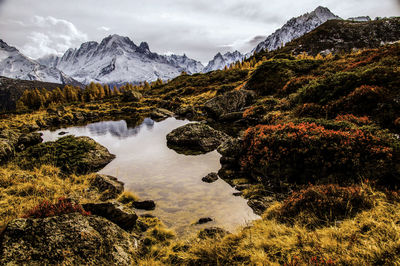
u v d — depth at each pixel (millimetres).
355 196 6352
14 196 9148
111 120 44406
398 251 3930
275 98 30562
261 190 10227
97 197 10156
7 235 4828
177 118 40625
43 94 107625
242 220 8141
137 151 19422
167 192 11086
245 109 29656
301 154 10133
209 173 12797
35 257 4598
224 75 91000
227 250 5566
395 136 10008
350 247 4422
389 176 7555
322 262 4105
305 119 13039
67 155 15141
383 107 12945
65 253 4918
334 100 16688
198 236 7121
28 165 13383
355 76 17172
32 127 36469
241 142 14195
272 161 10961
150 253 6383
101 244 5594
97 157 15977
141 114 51906
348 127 10836
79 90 117750
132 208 9586
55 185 10812
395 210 5438
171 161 16172
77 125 40000
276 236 5637
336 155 9062
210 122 30594
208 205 9531
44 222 5457
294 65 39875
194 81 102625
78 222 5879
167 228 7938
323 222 5984
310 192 7023
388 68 15914
